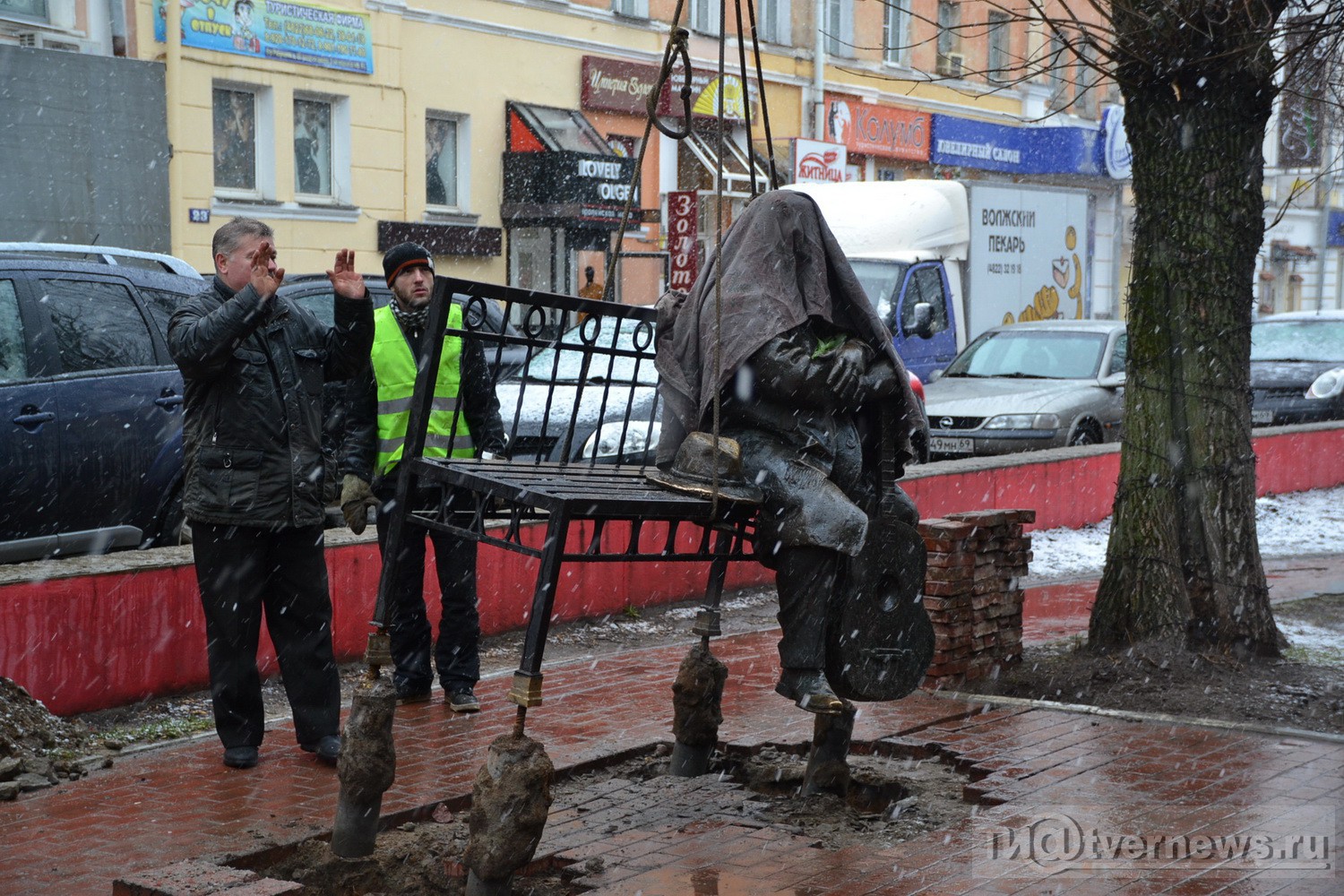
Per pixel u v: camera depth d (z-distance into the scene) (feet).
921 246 64.59
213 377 18.42
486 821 13.62
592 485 15.67
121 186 60.85
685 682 18.70
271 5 67.67
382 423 21.94
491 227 80.38
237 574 18.70
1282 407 62.80
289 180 69.82
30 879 14.58
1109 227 126.72
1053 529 43.96
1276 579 36.70
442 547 21.97
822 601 16.12
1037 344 58.08
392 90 74.38
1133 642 24.40
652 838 16.22
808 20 97.60
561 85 83.35
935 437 52.90
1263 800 17.21
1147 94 24.75
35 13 58.90
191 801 17.31
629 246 87.04
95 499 27.09
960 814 17.17
